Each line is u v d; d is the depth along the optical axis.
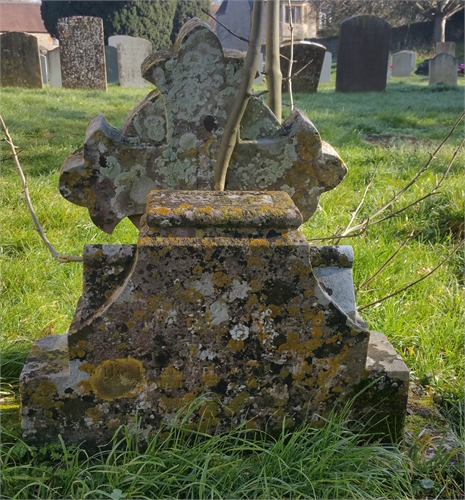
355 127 9.80
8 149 7.26
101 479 2.10
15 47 14.53
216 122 2.75
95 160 2.70
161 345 2.20
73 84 15.76
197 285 2.16
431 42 32.12
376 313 3.55
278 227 2.19
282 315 2.22
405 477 2.23
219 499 2.03
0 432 2.32
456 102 14.18
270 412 2.31
